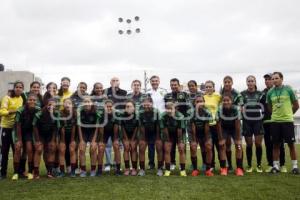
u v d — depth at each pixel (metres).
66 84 8.73
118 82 8.99
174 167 8.70
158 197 5.27
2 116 7.58
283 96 7.64
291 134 7.55
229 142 8.11
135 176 7.44
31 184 6.55
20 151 7.36
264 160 10.35
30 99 7.44
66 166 8.21
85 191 5.79
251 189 5.78
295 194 5.38
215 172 8.07
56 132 7.65
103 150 7.81
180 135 7.59
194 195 5.39
